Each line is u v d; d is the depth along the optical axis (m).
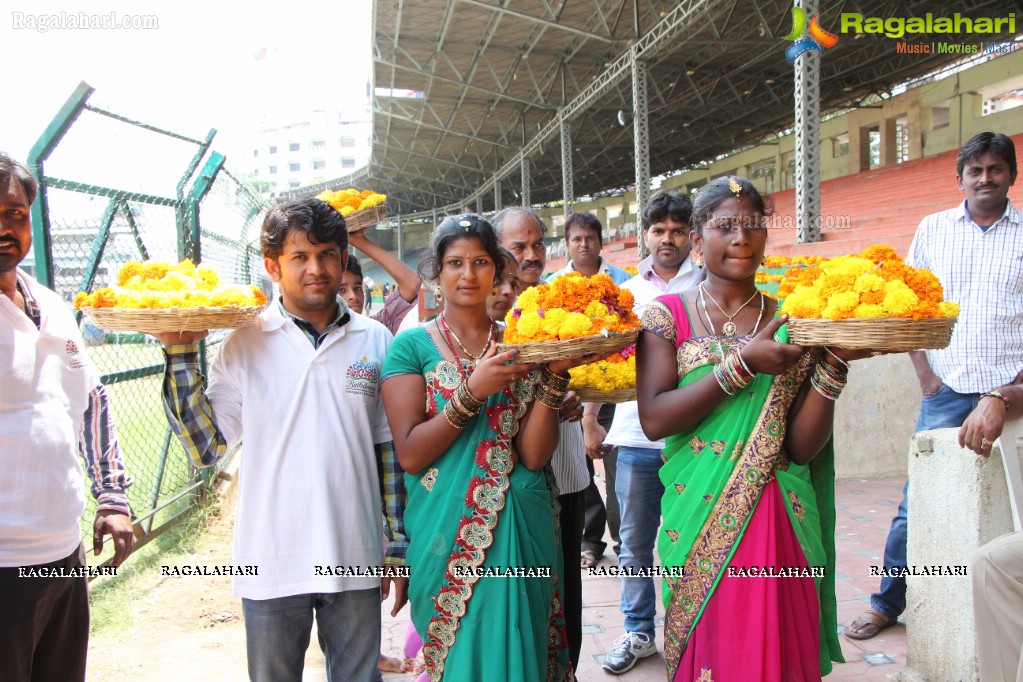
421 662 2.93
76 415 2.21
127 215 4.67
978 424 2.48
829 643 2.32
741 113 26.27
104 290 2.16
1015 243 3.29
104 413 2.41
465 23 18.08
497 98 24.30
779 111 27.00
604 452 3.63
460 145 31.83
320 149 78.56
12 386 1.97
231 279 7.97
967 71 21.56
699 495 2.18
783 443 2.20
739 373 2.05
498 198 34.41
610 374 2.88
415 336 2.31
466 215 2.34
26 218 2.00
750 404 2.16
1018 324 3.31
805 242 10.14
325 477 2.27
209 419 2.27
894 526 3.37
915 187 17.56
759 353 2.02
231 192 7.39
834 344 1.98
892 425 6.04
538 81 22.62
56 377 2.11
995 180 3.25
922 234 3.57
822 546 2.30
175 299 2.14
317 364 2.34
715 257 2.29
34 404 2.02
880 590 3.45
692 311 2.35
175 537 5.17
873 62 22.53
